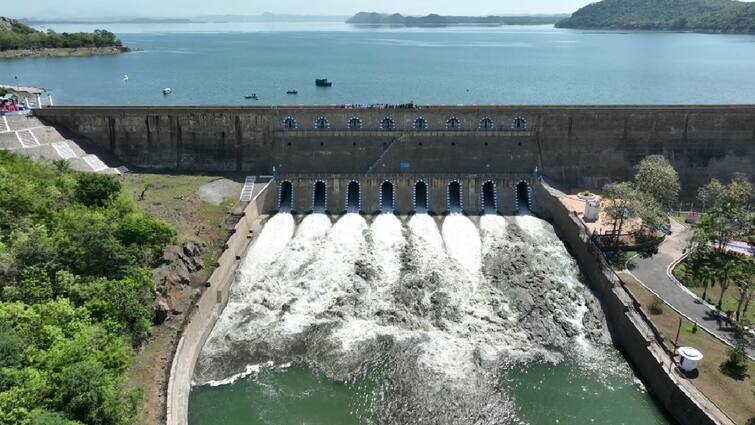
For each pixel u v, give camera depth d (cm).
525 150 11444
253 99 19162
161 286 7181
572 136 11562
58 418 4331
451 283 8306
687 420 5819
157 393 5781
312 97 19575
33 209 7269
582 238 8850
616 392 6481
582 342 7331
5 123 10694
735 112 11431
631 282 7825
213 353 6988
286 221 10188
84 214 7412
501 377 6644
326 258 8919
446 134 11394
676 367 6216
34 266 6125
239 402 6241
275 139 11394
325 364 6806
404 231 9788
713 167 11512
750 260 7681
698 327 6850
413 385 6444
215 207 9794
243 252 9162
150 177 10850
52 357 4984
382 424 5931
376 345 7106
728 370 6141
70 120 11388
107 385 4919
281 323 7544
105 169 10975
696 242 8619
